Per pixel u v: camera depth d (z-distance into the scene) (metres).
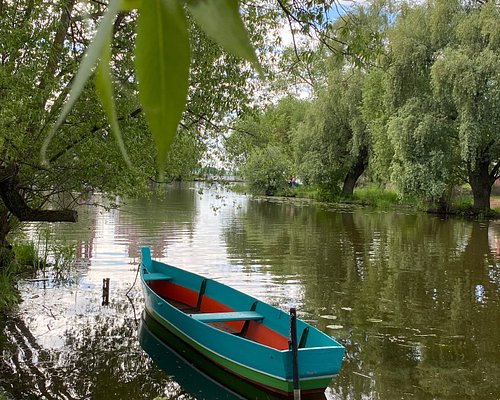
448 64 20.95
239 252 15.62
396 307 10.13
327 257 15.11
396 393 6.42
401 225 22.47
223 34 0.34
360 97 28.84
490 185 26.05
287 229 20.95
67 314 9.08
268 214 26.88
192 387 6.59
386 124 24.62
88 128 6.95
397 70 23.08
